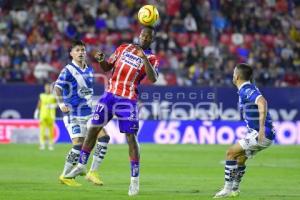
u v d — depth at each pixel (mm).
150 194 29734
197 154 56062
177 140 67875
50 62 76625
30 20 81562
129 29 83625
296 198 28828
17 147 61969
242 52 82438
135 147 29609
